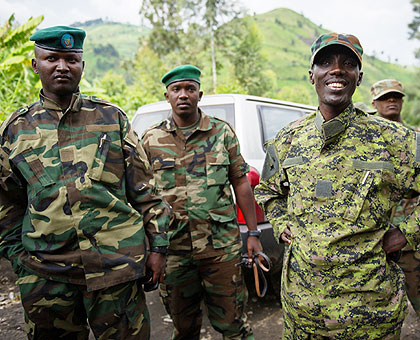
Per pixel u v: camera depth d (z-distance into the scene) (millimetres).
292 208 1618
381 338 1496
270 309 2994
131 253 1570
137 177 1659
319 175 1551
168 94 2127
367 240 1492
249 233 2223
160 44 29531
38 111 1572
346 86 1527
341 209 1494
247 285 3209
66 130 1548
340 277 1473
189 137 2127
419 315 2523
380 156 1508
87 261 1505
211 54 28953
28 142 1523
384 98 3242
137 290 1640
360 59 1531
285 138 1753
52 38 1497
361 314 1456
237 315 2137
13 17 6645
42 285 1546
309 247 1525
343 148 1542
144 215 1672
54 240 1513
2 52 6367
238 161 2203
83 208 1508
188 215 2090
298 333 1617
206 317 2885
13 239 1604
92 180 1521
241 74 30547
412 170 1508
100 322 1559
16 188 1599
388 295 1497
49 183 1497
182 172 2113
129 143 1635
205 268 2111
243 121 2928
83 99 1606
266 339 2568
